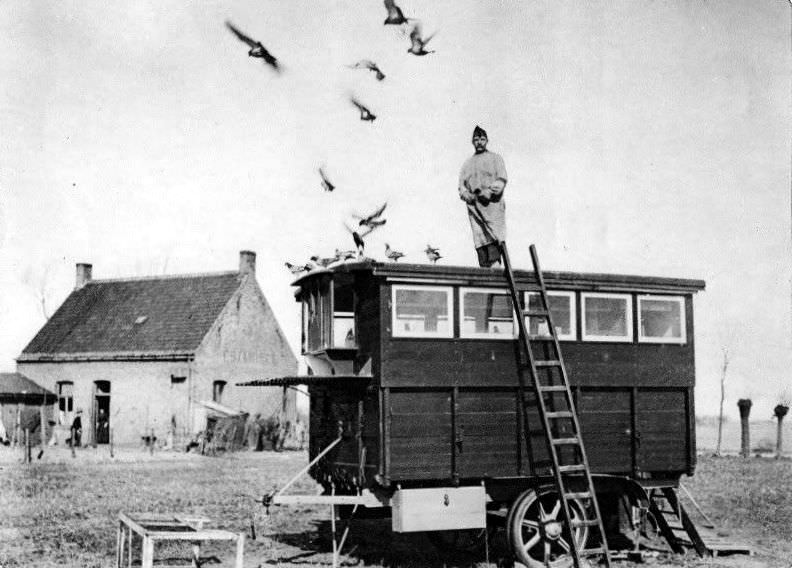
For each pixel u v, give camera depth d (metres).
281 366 41.22
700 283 11.42
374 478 9.78
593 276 10.84
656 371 11.07
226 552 11.75
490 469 10.05
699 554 11.09
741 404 29.44
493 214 11.48
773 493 17.81
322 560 11.12
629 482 10.84
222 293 38.94
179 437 35.59
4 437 36.22
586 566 10.06
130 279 41.25
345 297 10.97
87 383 37.78
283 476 22.83
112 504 16.22
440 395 9.98
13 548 11.50
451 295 10.18
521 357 10.38
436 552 11.75
